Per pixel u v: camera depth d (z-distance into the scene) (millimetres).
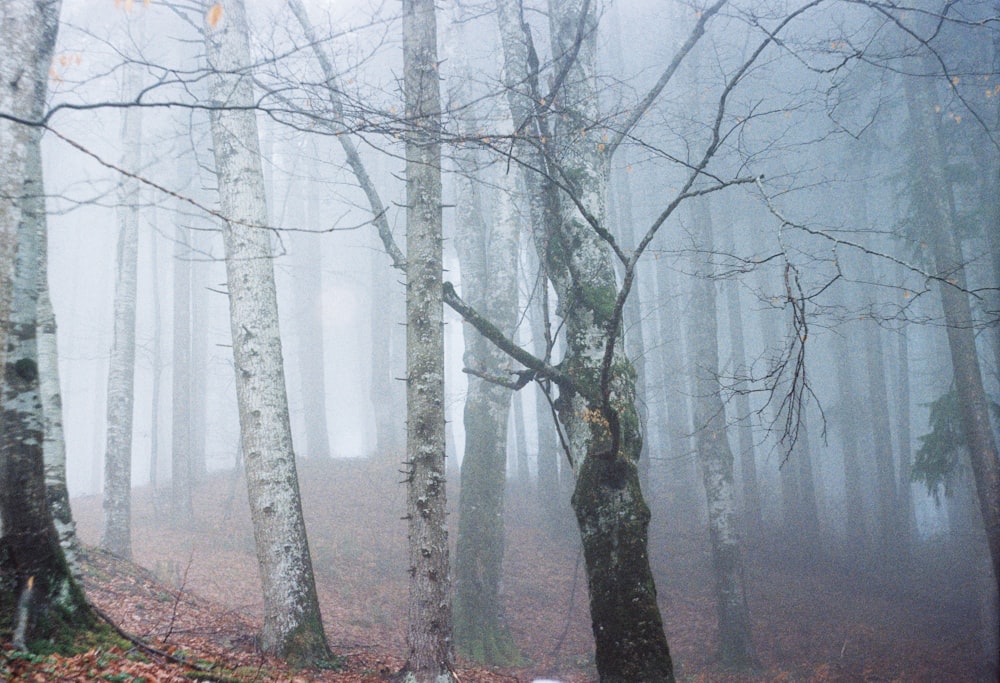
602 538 7410
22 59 5734
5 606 6043
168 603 10938
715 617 18141
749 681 14500
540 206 9422
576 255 8664
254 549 18875
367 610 15516
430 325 9055
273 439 9461
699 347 18547
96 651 6258
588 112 9023
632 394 8188
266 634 9055
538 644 15648
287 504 9352
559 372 8359
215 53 9906
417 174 9359
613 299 8461
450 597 8617
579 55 9219
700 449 16969
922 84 17656
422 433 8797
